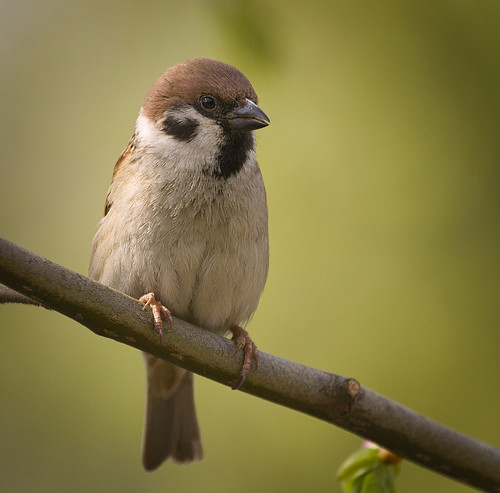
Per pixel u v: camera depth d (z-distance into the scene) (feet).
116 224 25.14
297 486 32.94
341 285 34.63
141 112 26.43
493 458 22.36
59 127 39.19
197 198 24.76
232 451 33.65
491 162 33.73
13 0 39.99
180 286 24.93
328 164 35.55
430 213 34.14
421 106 34.83
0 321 34.91
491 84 33.96
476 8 34.14
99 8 39.34
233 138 25.34
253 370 22.16
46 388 34.27
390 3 34.63
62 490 32.99
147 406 30.22
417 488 32.24
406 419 22.16
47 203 38.47
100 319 20.99
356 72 35.27
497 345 32.55
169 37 37.47
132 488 33.27
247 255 25.39
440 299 33.37
